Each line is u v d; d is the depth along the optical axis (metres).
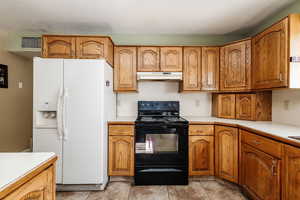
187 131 2.32
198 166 2.36
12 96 3.12
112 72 2.59
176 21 2.40
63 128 2.04
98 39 2.31
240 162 2.07
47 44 2.29
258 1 1.90
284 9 2.06
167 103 2.92
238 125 2.09
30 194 0.79
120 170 2.34
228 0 1.88
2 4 1.97
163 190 2.15
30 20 2.39
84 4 1.97
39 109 2.06
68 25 2.56
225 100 2.67
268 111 2.36
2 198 0.63
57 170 2.08
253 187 1.81
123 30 2.74
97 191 2.13
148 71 2.65
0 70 2.84
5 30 2.77
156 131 2.31
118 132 2.34
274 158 1.50
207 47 2.65
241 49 2.37
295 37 1.61
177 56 2.66
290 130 1.68
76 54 2.30
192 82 2.66
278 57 1.74
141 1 1.91
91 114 2.08
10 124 3.08
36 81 2.06
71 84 2.07
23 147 3.41
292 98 2.00
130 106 3.00
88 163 2.09
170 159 2.30
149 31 2.77
